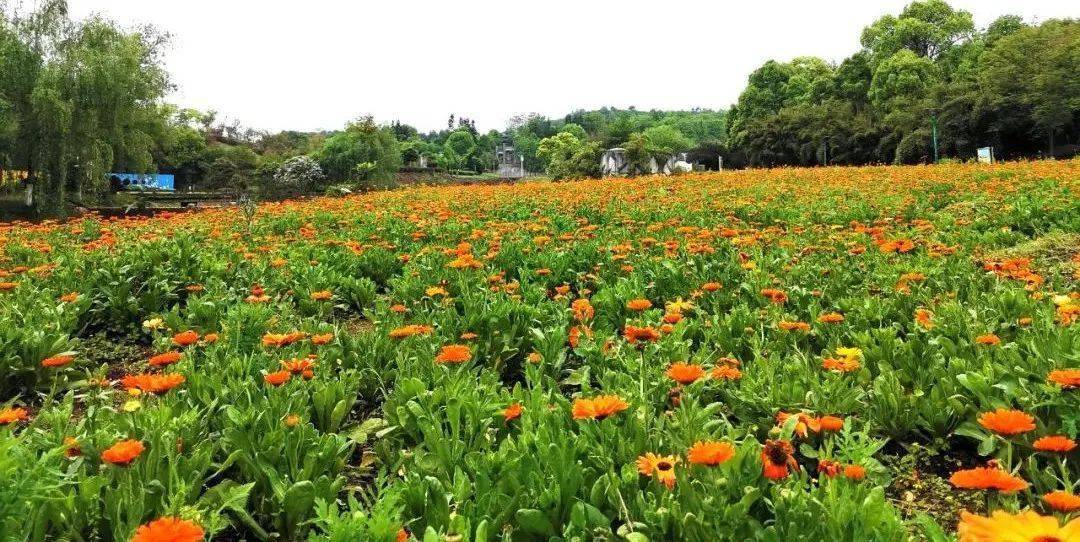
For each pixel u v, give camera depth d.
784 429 2.33
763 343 4.03
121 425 2.60
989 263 5.31
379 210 15.23
